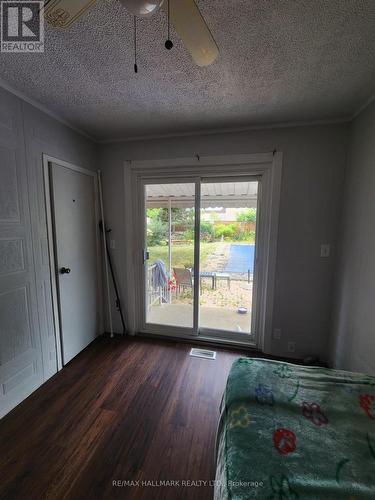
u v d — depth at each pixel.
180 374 2.08
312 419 0.95
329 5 1.01
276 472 0.74
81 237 2.40
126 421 1.58
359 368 1.71
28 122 1.76
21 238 1.73
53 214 2.02
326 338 2.24
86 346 2.53
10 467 1.28
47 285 1.99
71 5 0.72
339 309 2.03
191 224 2.55
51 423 1.56
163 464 1.30
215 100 1.78
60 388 1.90
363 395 1.07
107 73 1.46
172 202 2.58
